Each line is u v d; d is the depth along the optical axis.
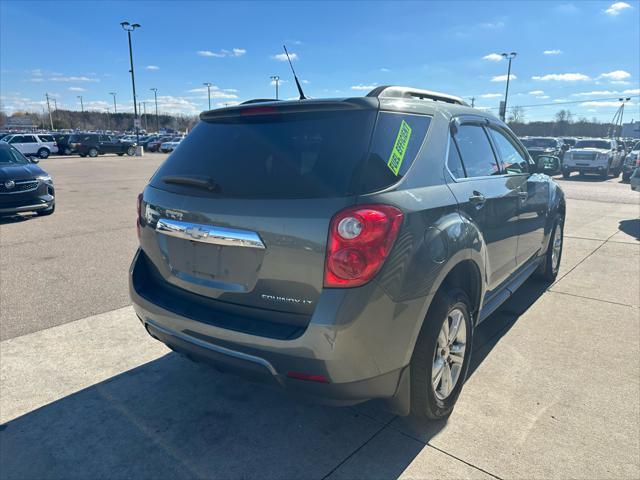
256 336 2.30
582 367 3.54
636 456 2.57
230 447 2.68
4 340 3.95
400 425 2.87
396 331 2.33
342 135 2.41
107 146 39.41
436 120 2.92
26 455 2.59
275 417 2.96
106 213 10.45
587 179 21.45
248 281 2.41
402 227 2.29
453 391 2.93
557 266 5.70
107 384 3.32
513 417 2.92
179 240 2.71
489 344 3.92
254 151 2.56
